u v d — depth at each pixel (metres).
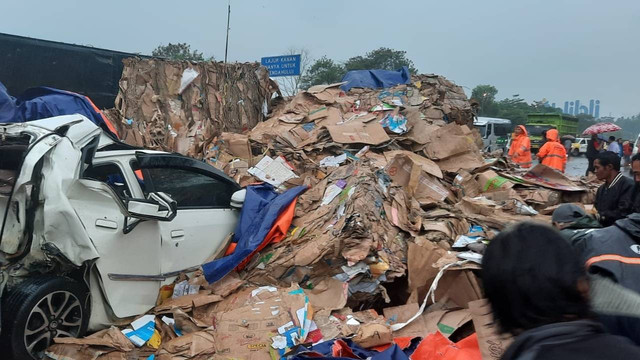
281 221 4.83
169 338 4.00
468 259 4.21
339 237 4.31
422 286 4.30
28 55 10.30
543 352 1.18
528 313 1.25
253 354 3.62
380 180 5.31
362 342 3.71
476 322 3.10
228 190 5.28
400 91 9.66
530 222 1.37
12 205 3.63
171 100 9.23
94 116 7.62
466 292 4.09
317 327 3.83
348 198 4.82
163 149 8.76
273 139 8.32
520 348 1.23
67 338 3.72
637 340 1.74
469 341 3.18
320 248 4.32
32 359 3.59
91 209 3.91
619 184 5.08
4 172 4.07
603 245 2.26
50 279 3.70
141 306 4.20
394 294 4.59
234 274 4.55
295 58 19.36
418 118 8.52
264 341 3.69
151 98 9.09
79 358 3.67
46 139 3.76
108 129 7.73
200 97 9.38
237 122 9.77
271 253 4.62
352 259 4.18
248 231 4.85
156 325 4.09
